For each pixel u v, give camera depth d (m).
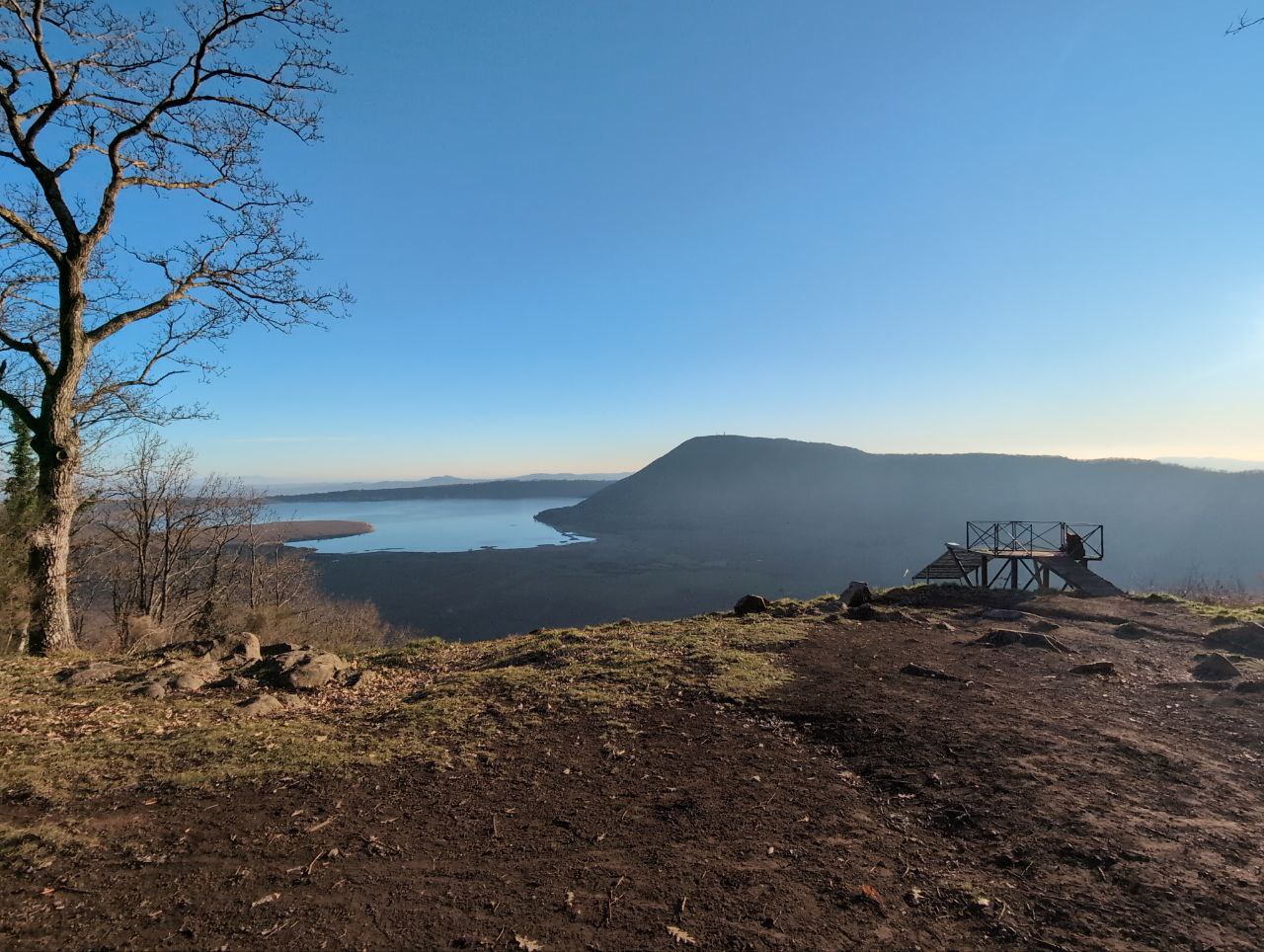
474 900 3.18
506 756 5.27
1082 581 15.27
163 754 5.35
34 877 3.38
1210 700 6.30
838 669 7.79
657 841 3.80
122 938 2.86
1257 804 4.07
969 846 3.65
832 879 3.34
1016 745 5.07
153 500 22.28
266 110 12.64
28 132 10.66
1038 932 2.86
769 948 2.78
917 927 2.93
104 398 13.59
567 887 3.30
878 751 5.14
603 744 5.54
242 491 27.09
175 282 12.59
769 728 5.88
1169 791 4.24
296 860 3.60
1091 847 3.53
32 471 13.12
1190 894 3.08
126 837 3.87
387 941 2.84
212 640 9.80
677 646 9.12
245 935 2.88
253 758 5.23
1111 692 6.66
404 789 4.63
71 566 18.48
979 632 10.21
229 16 11.61
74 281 11.05
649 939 2.84
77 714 6.50
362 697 7.59
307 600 38.00
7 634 10.05
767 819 4.08
